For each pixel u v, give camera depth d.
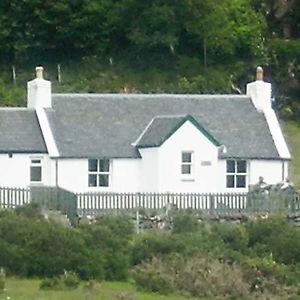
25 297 181.38
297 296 188.00
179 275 191.50
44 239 198.25
